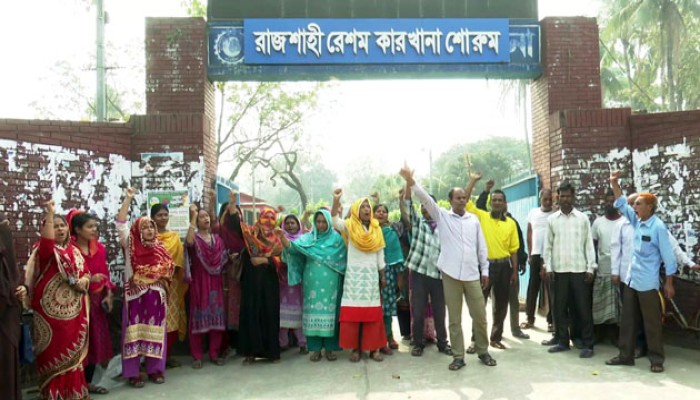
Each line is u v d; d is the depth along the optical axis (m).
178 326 5.91
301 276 6.20
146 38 7.31
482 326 5.60
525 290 9.21
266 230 6.03
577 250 6.02
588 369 5.43
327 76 7.68
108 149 6.50
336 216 6.23
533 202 8.33
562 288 6.11
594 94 7.64
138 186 6.80
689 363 5.59
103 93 9.22
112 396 4.97
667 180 6.51
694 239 6.14
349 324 5.89
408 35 7.61
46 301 4.48
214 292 5.92
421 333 6.21
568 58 7.64
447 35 7.63
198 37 7.33
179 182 6.83
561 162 7.21
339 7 7.62
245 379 5.42
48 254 4.46
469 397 4.67
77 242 5.00
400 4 7.66
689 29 22.81
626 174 7.08
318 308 5.99
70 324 4.53
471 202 6.55
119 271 6.54
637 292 5.47
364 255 5.96
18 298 4.35
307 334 5.98
